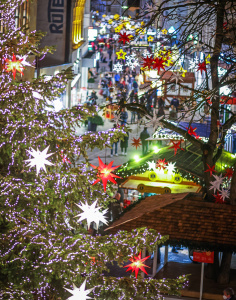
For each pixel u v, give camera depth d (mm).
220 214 14820
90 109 11719
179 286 11234
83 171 11648
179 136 22109
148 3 15109
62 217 11828
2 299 10203
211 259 14523
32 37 11617
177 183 20766
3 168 11719
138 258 10977
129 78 52000
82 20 46031
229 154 21953
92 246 10773
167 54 15109
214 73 16047
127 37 15000
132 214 15570
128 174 20688
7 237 11086
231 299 14117
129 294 11062
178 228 14586
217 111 16312
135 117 40969
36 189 10898
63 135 11539
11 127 11008
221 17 14688
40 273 10789
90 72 56469
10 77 11953
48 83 11531
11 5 12008
